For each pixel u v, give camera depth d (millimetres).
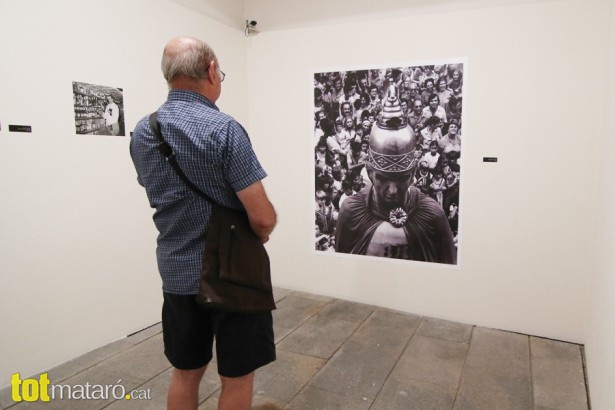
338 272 3572
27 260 2270
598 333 2154
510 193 2887
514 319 2969
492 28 2811
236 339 1517
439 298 3199
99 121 2576
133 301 2885
